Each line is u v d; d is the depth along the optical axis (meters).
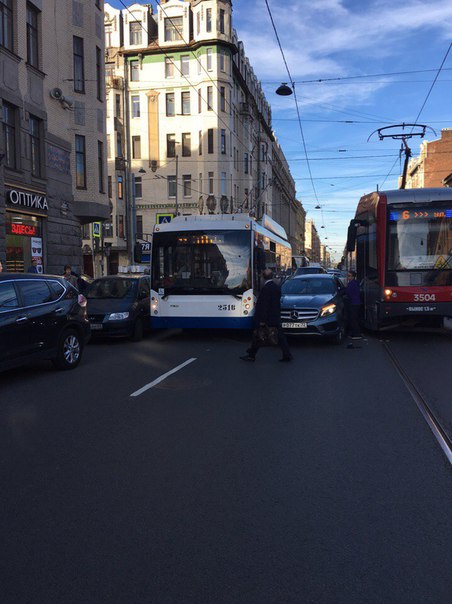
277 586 2.88
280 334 9.76
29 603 2.75
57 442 5.29
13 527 3.56
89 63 21.95
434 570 3.03
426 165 57.88
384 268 11.92
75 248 21.56
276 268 18.75
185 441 5.29
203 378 8.33
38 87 18.62
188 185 48.03
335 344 11.90
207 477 4.38
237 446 5.14
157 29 49.56
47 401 6.95
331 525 3.56
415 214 11.87
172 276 12.77
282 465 4.64
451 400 6.87
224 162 47.41
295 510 3.79
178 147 47.97
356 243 14.96
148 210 48.62
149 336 13.98
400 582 2.91
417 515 3.71
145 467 4.61
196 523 3.60
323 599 2.77
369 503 3.90
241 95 53.41
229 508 3.82
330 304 11.76
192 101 47.34
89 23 21.89
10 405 6.77
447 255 11.75
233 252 12.62
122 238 48.44
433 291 11.67
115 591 2.84
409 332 14.06
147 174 48.53
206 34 45.62
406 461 4.73
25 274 8.64
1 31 16.66
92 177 22.00
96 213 22.14
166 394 7.27
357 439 5.33
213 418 6.08
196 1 46.09
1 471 4.55
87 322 9.80
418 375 8.47
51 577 2.98
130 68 48.50
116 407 6.61
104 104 23.16
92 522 3.62
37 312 8.45
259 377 8.38
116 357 10.50
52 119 19.61
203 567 3.06
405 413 6.26
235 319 12.48
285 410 6.41
